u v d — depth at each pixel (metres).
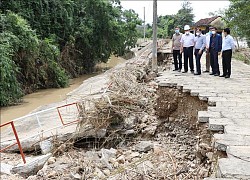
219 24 31.62
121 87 10.91
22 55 19.88
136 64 17.52
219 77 10.97
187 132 8.10
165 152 6.48
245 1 18.50
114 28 30.33
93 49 29.67
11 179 6.08
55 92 21.09
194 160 6.31
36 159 6.78
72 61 27.23
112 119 8.25
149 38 57.59
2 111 16.00
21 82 20.48
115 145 8.03
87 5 28.50
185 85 8.81
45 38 23.02
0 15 18.53
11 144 7.83
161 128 8.78
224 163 3.67
